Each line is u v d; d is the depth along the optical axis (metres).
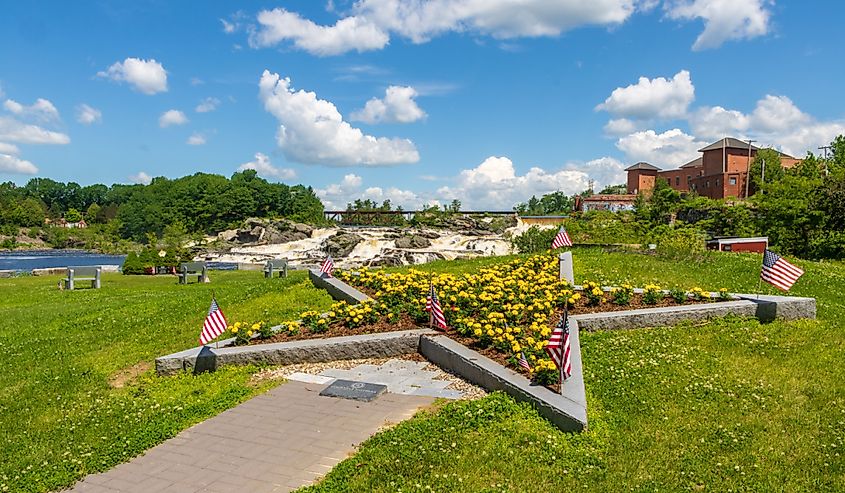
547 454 6.73
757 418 7.61
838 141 60.62
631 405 8.05
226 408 8.85
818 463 6.46
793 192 34.78
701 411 7.85
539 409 7.79
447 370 10.07
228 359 10.76
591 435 7.16
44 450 7.71
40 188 151.12
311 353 10.89
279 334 11.96
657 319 11.99
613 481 6.16
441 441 7.06
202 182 117.94
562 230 18.14
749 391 8.50
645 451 6.82
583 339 11.08
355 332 11.73
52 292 21.94
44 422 8.80
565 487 6.07
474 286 14.32
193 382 10.20
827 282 17.38
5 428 8.59
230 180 123.62
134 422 8.52
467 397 8.73
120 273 33.47
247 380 10.14
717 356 10.12
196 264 27.41
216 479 6.71
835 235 32.56
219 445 7.59
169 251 48.06
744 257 20.58
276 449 7.37
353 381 9.65
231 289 19.20
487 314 11.31
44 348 12.71
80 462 7.29
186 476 6.82
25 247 104.44
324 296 16.02
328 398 9.03
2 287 24.17
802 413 7.73
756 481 6.12
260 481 6.61
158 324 14.14
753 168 68.62
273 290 17.27
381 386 9.27
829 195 33.72
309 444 7.45
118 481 6.81
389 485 6.15
